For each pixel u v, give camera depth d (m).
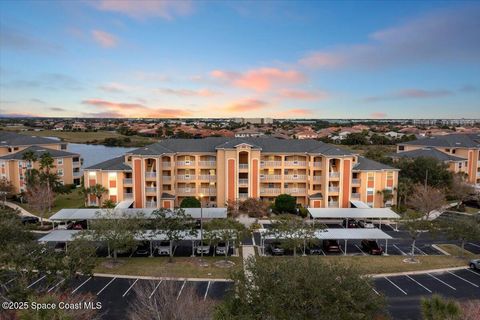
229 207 62.97
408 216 47.34
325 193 64.69
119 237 40.38
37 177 70.06
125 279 36.59
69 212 55.00
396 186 67.06
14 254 25.89
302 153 68.06
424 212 60.41
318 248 45.72
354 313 18.86
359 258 43.50
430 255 45.06
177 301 24.28
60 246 43.09
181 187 68.62
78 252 29.33
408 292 33.97
